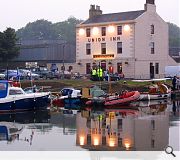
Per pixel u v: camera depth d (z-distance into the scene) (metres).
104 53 68.50
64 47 76.56
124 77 65.12
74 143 22.61
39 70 67.12
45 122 30.89
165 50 71.62
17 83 43.56
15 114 36.19
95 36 69.31
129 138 24.03
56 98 42.44
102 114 35.41
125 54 66.38
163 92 49.41
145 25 67.56
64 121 31.30
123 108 40.16
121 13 69.94
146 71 67.69
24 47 79.31
